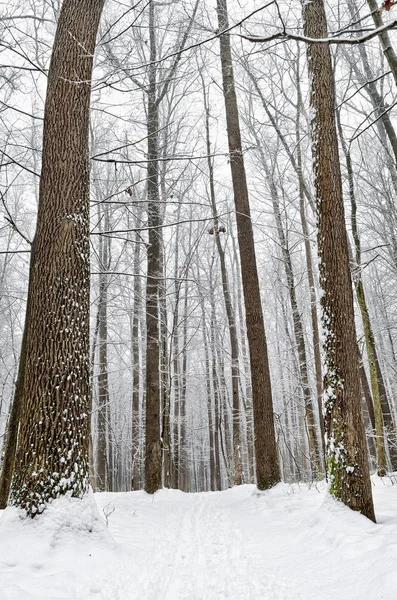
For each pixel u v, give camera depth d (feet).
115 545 14.73
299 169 43.78
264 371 33.17
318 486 29.60
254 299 34.24
